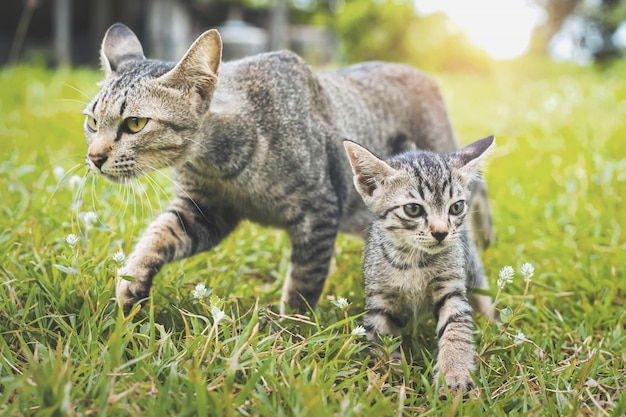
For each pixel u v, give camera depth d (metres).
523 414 0.60
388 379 0.67
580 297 0.83
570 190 1.12
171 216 0.79
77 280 0.72
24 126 1.51
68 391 0.56
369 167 0.78
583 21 4.94
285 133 0.79
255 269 0.91
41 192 0.99
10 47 4.03
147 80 0.73
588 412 0.62
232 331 0.69
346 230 0.91
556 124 1.63
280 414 0.57
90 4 4.27
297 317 0.73
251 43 3.83
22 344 0.61
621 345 0.73
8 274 0.74
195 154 0.76
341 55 4.12
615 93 2.02
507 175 1.24
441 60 4.10
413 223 0.75
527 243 0.97
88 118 0.76
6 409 0.56
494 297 0.80
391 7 4.05
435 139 0.97
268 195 0.79
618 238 0.97
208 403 0.58
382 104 0.93
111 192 1.02
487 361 0.70
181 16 4.68
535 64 3.78
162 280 0.80
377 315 0.75
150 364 0.62
